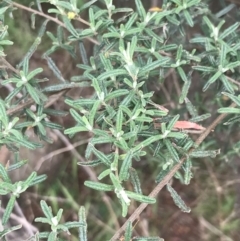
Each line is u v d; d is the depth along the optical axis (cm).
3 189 26
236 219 61
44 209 25
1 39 32
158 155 31
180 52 34
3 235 25
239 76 37
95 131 27
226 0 45
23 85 32
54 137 58
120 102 31
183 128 33
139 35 34
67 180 62
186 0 34
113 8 34
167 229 62
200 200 62
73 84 35
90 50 53
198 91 50
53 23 56
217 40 35
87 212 61
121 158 27
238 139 50
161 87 51
